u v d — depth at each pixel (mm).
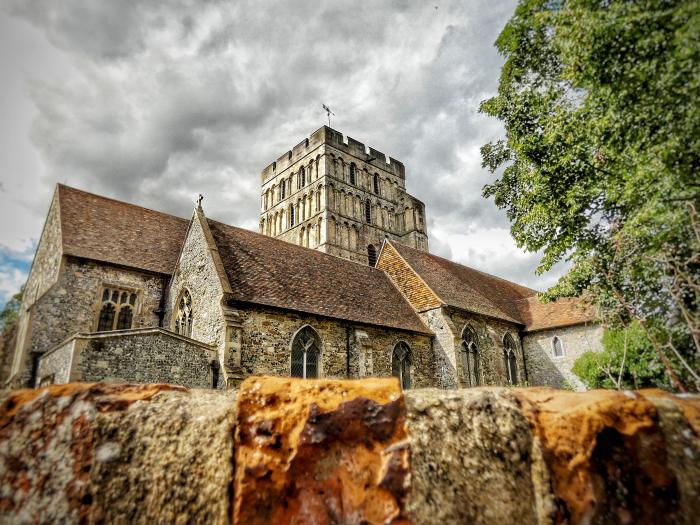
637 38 6973
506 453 2672
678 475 2480
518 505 2514
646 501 2422
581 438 2557
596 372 12773
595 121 8039
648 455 2529
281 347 14992
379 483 2387
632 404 2686
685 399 2891
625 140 7750
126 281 18828
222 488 2410
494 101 11039
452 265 30906
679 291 5871
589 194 9438
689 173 6656
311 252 22172
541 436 2684
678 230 6746
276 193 58031
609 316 9227
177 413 2697
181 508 2379
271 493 2365
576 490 2479
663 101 6773
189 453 2533
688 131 6461
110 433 2574
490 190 13211
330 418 2545
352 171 53562
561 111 9211
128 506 2383
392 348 19125
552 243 11102
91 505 2369
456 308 21984
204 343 13688
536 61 10102
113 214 21375
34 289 20891
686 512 2393
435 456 2570
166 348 12719
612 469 2494
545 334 26484
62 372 11766
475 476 2564
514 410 2820
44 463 2465
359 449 2506
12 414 2637
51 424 2578
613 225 8008
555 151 10023
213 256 15625
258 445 2488
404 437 2553
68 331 16750
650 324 7770
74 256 17562
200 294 16047
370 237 52188
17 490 2408
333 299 18453
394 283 25016
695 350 7285
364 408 2605
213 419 2652
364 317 18438
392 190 58156
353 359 17234
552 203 10250
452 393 2980
